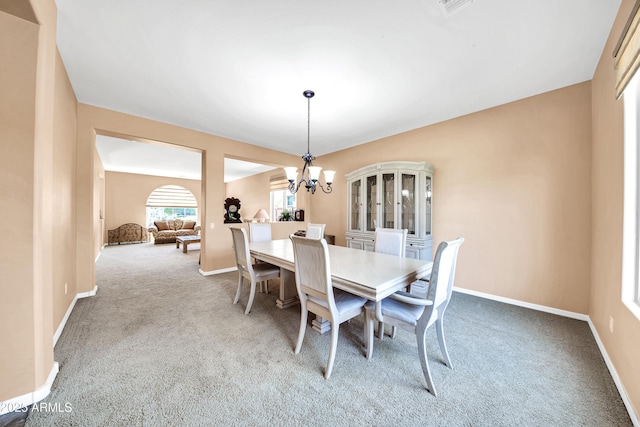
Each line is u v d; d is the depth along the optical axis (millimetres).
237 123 3541
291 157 5344
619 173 1604
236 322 2344
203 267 4090
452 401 1365
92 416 1251
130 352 1821
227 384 1494
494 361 1727
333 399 1379
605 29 1722
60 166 2141
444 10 1562
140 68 2225
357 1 1505
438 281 1466
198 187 9586
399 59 2057
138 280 3768
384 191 3635
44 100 1392
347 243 4109
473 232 3098
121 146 4961
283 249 2727
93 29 1758
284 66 2164
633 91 1482
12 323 1285
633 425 1221
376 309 1654
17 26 1286
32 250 1329
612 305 1662
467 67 2168
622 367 1425
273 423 1223
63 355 1770
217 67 2193
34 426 1187
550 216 2568
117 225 7996
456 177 3246
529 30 1734
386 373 1604
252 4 1536
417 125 3561
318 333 2135
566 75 2289
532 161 2674
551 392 1435
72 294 2691
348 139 4277
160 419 1239
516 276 2773
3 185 1263
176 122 3510
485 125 2998
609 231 1780
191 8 1568
